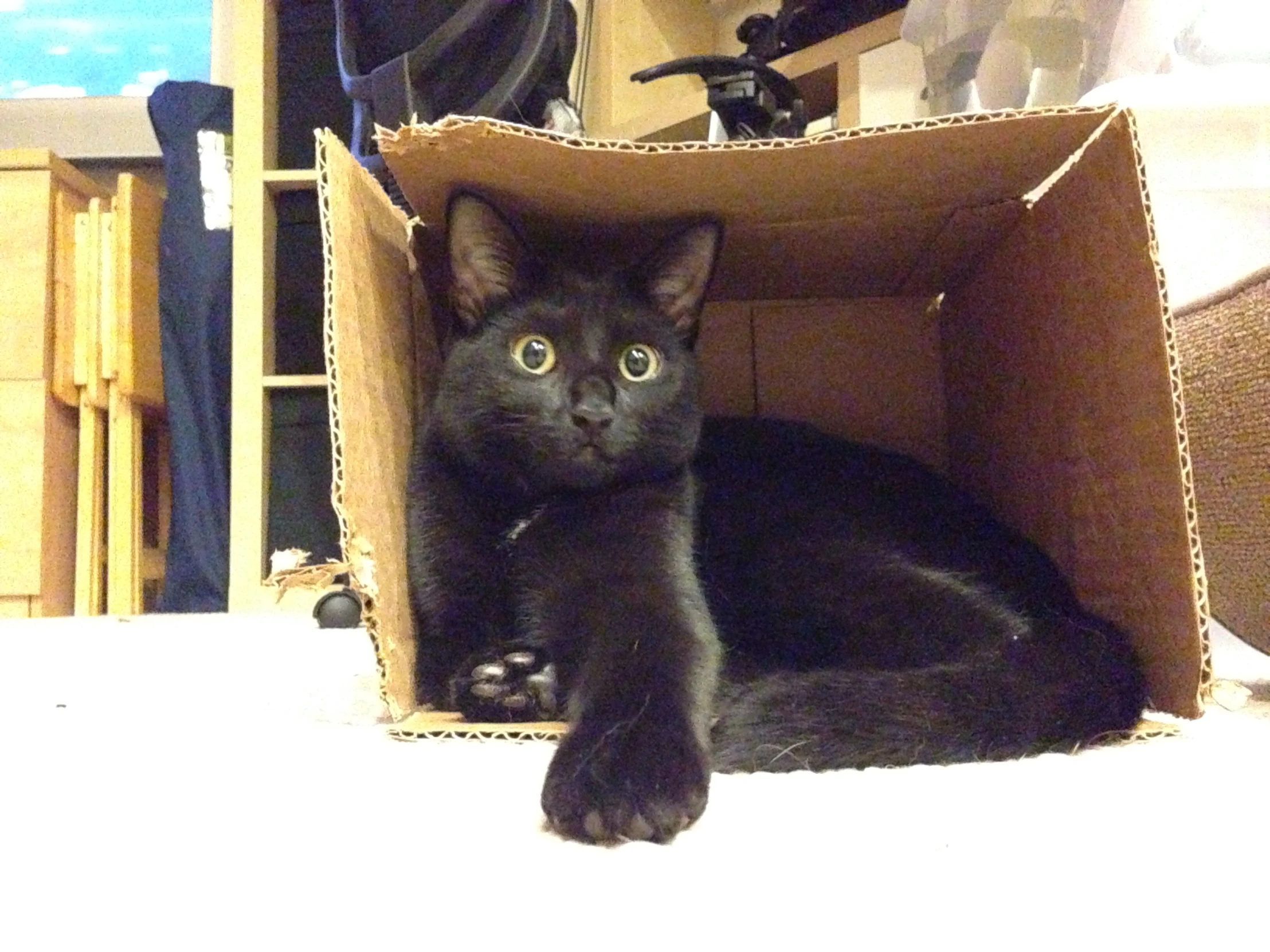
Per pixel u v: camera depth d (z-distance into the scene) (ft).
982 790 2.19
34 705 3.41
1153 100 4.05
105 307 7.92
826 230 3.73
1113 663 2.71
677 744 2.10
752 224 3.64
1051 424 3.49
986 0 4.89
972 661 2.81
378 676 2.78
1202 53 4.19
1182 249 4.28
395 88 5.86
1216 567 3.48
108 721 3.08
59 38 9.70
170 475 8.54
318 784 2.26
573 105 6.71
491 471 3.25
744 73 5.57
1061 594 3.27
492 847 1.87
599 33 7.89
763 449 4.08
